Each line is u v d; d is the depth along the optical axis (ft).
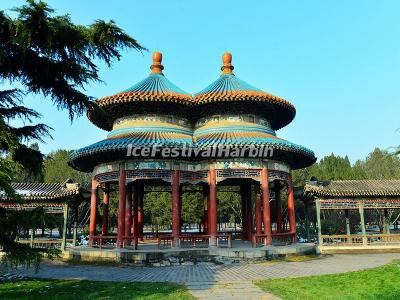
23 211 42.68
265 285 56.95
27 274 74.54
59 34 46.75
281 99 108.68
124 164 99.50
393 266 78.64
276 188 125.18
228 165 100.07
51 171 240.32
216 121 110.93
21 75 50.90
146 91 107.76
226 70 126.82
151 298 48.19
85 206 206.80
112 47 51.06
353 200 119.44
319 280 61.21
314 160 114.62
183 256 87.51
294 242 108.27
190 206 220.64
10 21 43.24
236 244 110.11
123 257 87.86
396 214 198.29
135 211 125.29
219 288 55.11
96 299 48.73
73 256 96.12
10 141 44.73
